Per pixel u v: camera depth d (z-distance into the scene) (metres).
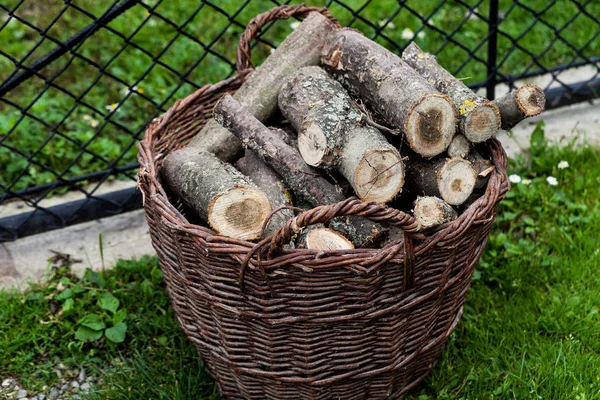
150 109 3.66
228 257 1.89
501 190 2.09
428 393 2.38
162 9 4.18
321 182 2.17
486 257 2.79
